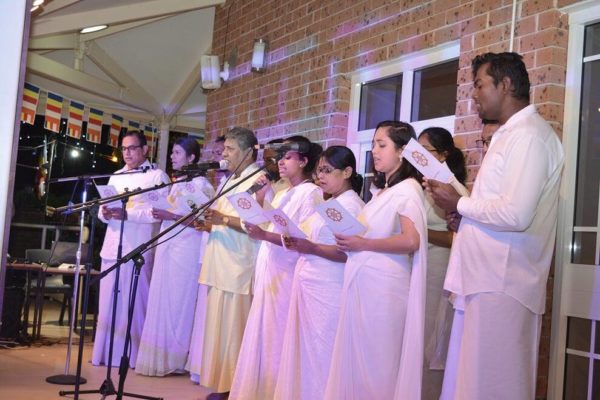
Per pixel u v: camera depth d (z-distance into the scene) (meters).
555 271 3.38
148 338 4.81
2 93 1.01
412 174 3.09
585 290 3.25
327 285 3.37
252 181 4.09
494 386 2.41
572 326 3.33
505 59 2.59
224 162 4.06
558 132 3.38
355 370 2.96
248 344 3.77
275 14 6.16
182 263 4.85
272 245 3.80
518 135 2.48
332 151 3.40
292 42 5.85
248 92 6.54
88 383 4.49
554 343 3.35
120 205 5.00
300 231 3.28
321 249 3.34
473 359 2.46
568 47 3.42
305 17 5.69
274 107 6.03
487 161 2.58
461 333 2.71
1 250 1.02
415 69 4.59
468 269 2.54
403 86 4.65
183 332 4.87
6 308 6.04
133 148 5.12
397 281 2.97
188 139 4.96
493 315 2.44
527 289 2.45
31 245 9.70
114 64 8.31
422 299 2.87
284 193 3.96
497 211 2.40
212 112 7.27
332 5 5.34
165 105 9.64
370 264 2.97
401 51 4.55
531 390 2.47
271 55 6.15
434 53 4.36
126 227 5.04
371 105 5.04
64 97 8.79
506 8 3.70
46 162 10.73
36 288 6.57
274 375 3.70
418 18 4.42
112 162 11.77
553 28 3.41
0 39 1.01
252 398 3.70
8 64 1.01
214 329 4.11
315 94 5.44
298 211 3.72
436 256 3.44
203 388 4.50
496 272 2.45
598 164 3.30
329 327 3.34
